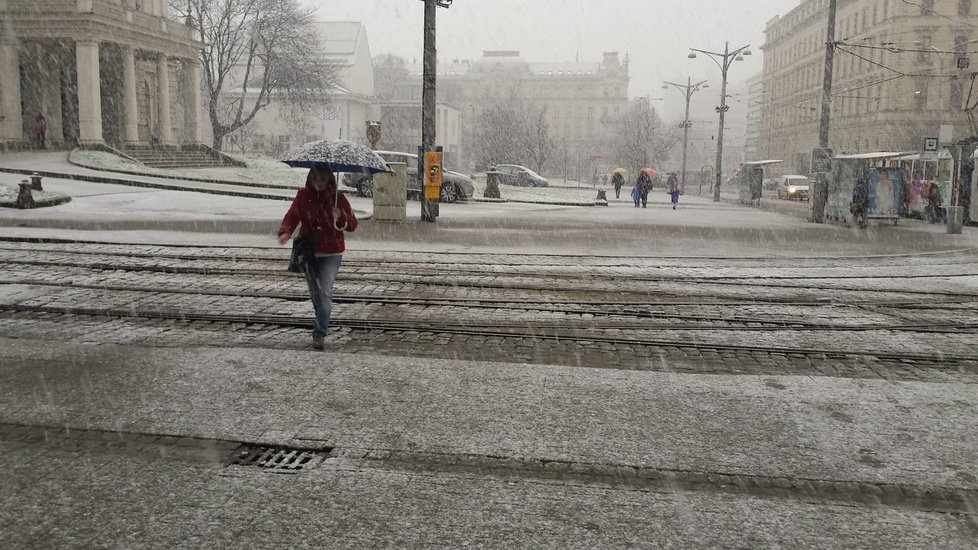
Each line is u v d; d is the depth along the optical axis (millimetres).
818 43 84500
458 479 4086
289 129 77812
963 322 8766
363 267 11922
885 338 7871
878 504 3920
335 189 6688
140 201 22781
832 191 25203
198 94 46531
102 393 5336
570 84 148375
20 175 27141
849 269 13227
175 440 4551
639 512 3750
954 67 61156
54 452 4328
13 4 35594
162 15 46531
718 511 3783
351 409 5141
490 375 5996
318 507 3727
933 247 17469
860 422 5102
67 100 41406
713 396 5598
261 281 10406
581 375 6051
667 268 12750
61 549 3293
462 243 15562
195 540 3389
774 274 12336
